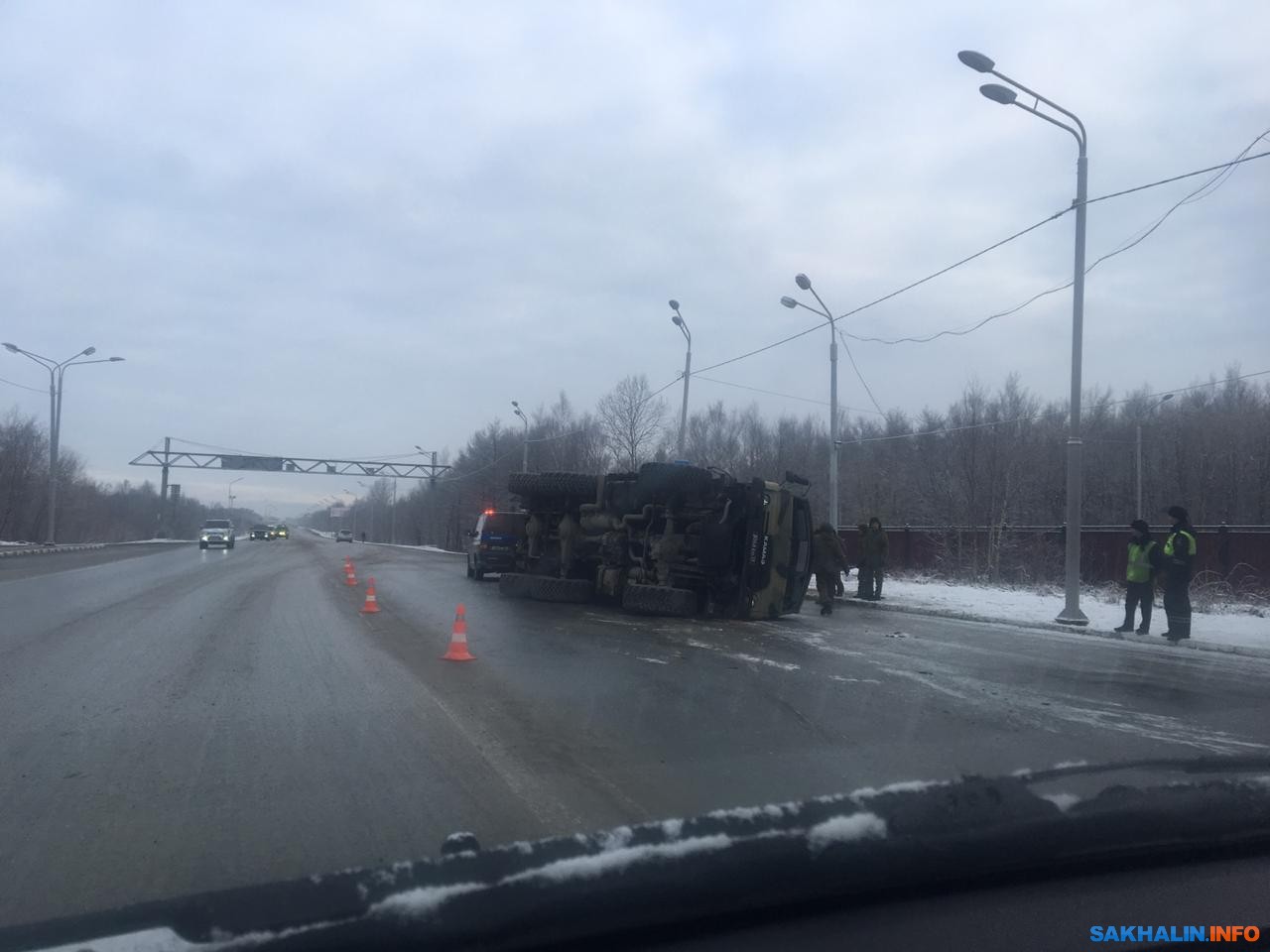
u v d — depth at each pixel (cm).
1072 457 1742
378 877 329
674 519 1739
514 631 1491
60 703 904
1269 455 4003
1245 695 1046
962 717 881
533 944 324
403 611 1783
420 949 310
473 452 6638
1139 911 385
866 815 387
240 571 3064
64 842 527
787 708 912
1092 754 739
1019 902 389
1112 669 1216
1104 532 2672
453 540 6475
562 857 344
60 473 7450
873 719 865
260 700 921
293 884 326
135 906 319
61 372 5000
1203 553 2411
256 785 637
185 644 1305
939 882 385
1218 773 474
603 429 4416
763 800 604
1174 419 4597
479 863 339
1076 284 1770
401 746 746
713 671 1125
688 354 3016
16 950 295
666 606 1695
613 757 716
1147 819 409
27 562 3578
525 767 686
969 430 3875
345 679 1038
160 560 3859
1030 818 398
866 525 2208
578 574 1967
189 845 522
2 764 692
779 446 5300
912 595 2311
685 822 376
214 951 295
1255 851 427
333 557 4381
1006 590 2477
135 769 679
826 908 374
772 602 1734
